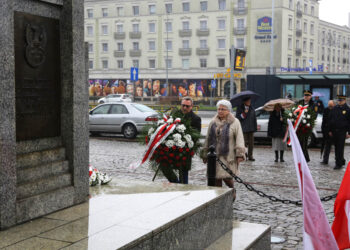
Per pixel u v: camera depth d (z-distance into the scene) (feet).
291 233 19.29
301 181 13.20
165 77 203.92
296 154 13.23
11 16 12.33
